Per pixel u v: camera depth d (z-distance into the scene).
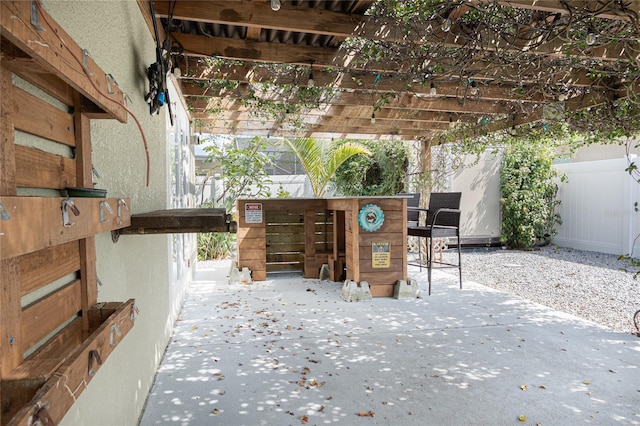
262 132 7.29
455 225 5.28
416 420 2.16
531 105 5.46
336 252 5.69
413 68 3.80
